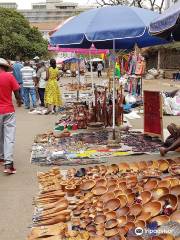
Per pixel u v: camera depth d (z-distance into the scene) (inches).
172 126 214.7
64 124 295.1
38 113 372.8
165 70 922.1
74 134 261.7
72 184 150.3
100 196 139.0
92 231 115.2
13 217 131.5
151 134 237.3
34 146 233.3
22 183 166.2
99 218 122.0
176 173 155.0
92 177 159.6
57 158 203.0
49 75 369.1
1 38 1215.6
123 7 212.4
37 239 112.6
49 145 234.4
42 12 3267.7
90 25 206.7
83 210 130.5
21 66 427.5
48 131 281.1
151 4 834.2
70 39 214.5
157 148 216.8
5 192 155.6
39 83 410.6
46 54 1245.1
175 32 199.8
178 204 121.2
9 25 1221.1
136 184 142.7
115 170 167.0
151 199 126.3
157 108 230.2
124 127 278.4
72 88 642.2
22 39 1202.6
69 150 219.9
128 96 417.7
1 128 184.1
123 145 226.1
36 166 191.5
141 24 195.5
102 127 281.1
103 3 845.2
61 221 124.4
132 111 362.9
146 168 166.6
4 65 182.1
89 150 218.2
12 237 117.0
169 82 791.7
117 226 115.2
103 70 1098.7
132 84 450.3
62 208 131.6
